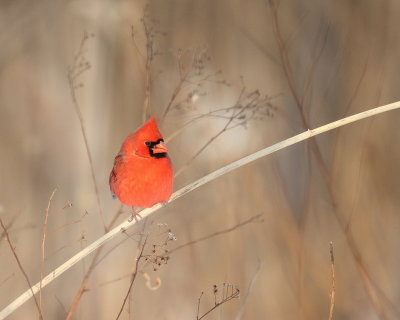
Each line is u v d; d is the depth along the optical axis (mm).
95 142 11367
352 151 12391
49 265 11242
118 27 11656
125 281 11023
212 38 13227
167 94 11023
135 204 7336
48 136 13055
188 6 13148
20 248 11461
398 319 9883
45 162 12844
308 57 13141
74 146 11742
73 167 11477
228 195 11828
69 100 13266
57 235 11398
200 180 7328
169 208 11898
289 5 13500
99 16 11625
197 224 11969
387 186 12492
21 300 6516
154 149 7113
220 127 11648
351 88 12922
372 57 13016
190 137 11953
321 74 13031
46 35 13836
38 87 13703
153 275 11594
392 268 11922
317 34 12766
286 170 12469
